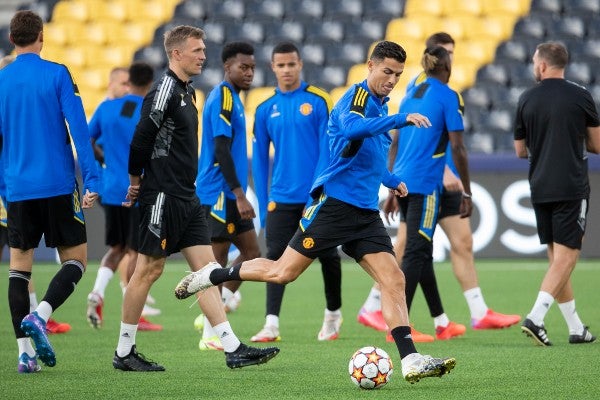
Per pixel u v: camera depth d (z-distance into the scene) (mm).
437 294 30625
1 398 20547
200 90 70250
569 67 69500
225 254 30500
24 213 23828
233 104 28984
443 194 32594
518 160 54531
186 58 23516
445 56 30031
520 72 69500
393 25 73062
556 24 71812
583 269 50906
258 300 42281
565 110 28328
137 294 23906
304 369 24359
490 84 69312
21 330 23953
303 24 73750
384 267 21594
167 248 23688
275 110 30078
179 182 23625
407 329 21188
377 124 20156
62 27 77875
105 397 20594
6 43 77688
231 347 23906
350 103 20938
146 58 74938
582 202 28266
